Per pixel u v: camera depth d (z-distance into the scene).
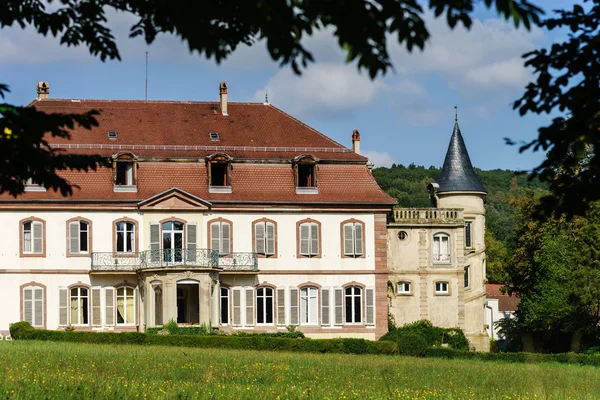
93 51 15.30
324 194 62.97
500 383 37.22
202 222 61.28
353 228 63.03
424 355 54.06
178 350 47.16
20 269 59.91
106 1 14.85
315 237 62.62
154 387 30.00
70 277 60.25
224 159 62.19
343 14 10.40
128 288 61.19
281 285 62.06
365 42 10.36
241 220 61.88
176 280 58.59
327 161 63.84
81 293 60.53
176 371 36.06
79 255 60.44
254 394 29.44
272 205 62.19
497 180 196.00
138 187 61.16
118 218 60.62
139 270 59.81
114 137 62.44
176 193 60.88
